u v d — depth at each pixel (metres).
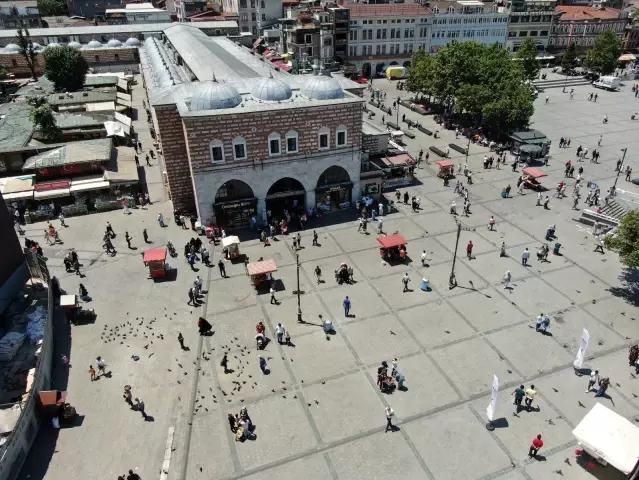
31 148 70.31
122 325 42.22
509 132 81.69
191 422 33.03
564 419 32.84
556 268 49.62
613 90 123.62
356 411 33.72
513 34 145.38
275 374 36.91
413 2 144.88
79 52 108.62
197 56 78.44
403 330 41.22
